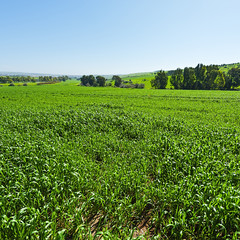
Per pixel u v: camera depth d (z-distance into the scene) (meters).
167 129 11.12
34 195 4.49
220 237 3.62
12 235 3.43
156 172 5.93
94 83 108.81
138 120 13.40
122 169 5.90
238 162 6.35
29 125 11.98
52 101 27.66
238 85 75.31
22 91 50.25
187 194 4.34
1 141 8.04
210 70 83.00
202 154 6.50
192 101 28.03
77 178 5.17
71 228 3.79
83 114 14.16
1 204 3.81
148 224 4.08
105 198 4.60
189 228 3.81
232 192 4.22
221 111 18.86
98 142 8.62
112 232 3.78
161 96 36.47
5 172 5.41
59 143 8.32
